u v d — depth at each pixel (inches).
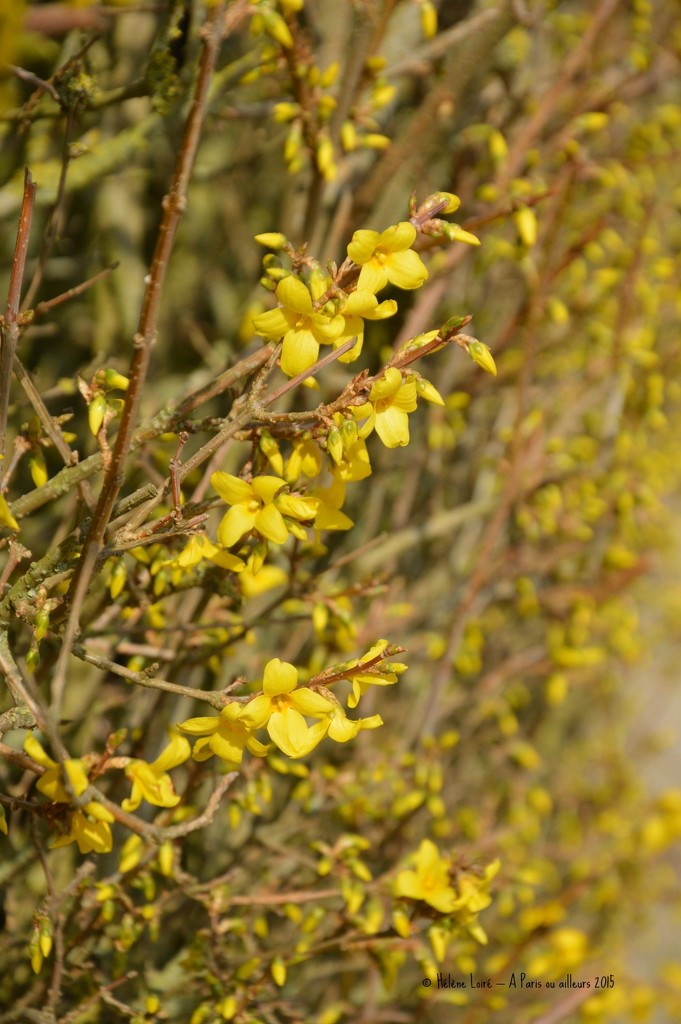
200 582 64.3
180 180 45.8
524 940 110.3
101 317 106.8
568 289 119.2
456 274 117.7
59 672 46.9
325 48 101.5
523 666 130.0
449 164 113.6
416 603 127.7
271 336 48.2
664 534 153.9
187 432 51.6
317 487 58.0
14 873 78.5
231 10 57.0
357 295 47.6
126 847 69.2
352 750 108.3
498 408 138.7
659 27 132.3
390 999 113.3
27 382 54.7
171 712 81.0
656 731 177.2
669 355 141.4
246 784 82.2
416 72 95.5
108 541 52.1
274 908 87.7
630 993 126.7
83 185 84.0
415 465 118.6
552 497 115.8
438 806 93.7
